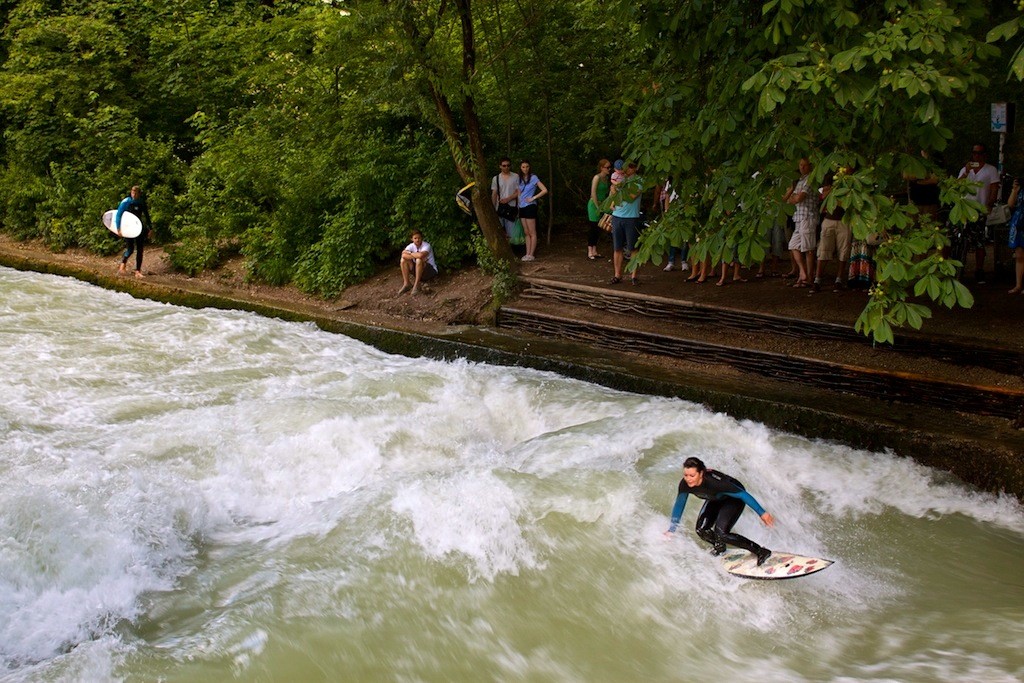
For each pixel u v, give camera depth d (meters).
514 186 14.25
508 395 10.45
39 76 18.97
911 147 8.35
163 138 19.56
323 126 16.08
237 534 7.80
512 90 15.13
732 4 8.70
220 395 10.46
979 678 5.71
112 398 10.20
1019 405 8.94
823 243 11.64
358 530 7.24
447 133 13.63
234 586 6.79
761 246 8.49
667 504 7.50
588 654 6.09
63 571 6.77
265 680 5.64
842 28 7.92
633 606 6.52
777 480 8.34
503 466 8.48
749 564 6.61
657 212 14.77
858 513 8.02
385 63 13.66
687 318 11.64
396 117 15.73
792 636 6.29
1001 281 11.74
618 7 9.58
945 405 9.37
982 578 7.12
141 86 19.92
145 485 7.93
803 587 6.81
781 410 9.41
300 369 11.63
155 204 17.55
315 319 13.52
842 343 10.48
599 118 14.25
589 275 13.32
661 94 9.48
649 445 8.62
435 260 14.42
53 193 18.77
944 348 9.80
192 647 5.81
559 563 6.91
